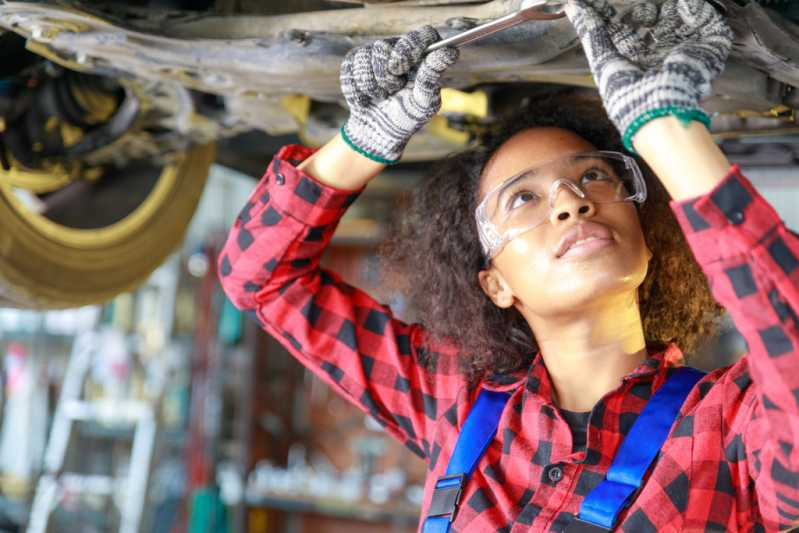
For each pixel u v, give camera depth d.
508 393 1.13
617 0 0.88
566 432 1.04
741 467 0.93
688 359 1.30
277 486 3.86
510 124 1.25
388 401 1.22
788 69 0.94
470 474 1.06
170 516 4.06
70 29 1.07
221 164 1.98
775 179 1.65
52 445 3.48
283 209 1.17
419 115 1.01
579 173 1.09
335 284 1.29
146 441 3.52
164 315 4.09
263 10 1.13
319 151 1.16
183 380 4.21
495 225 1.11
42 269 1.47
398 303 1.44
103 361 4.20
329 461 4.20
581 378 1.09
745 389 0.96
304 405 4.27
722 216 0.78
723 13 0.88
